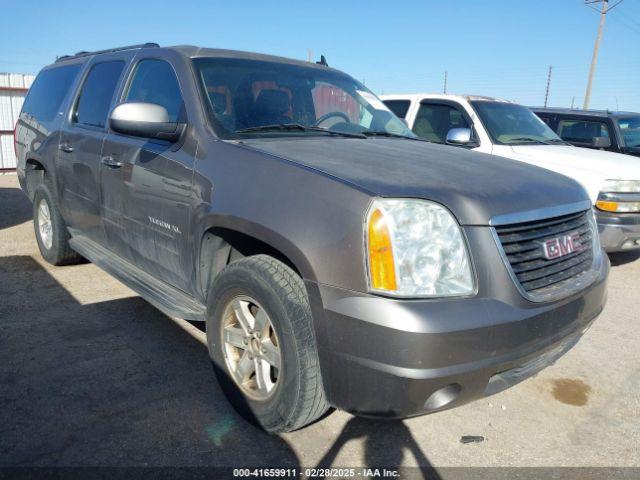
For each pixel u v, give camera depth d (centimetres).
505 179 254
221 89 321
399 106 734
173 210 298
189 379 312
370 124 380
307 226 224
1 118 1395
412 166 256
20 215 808
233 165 266
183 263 300
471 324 204
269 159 256
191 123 301
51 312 405
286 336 231
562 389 323
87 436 254
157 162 312
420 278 207
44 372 313
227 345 273
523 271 229
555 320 236
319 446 255
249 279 245
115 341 358
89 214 408
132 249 356
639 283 561
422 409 210
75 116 441
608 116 829
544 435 274
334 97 376
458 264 213
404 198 214
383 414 213
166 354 342
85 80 444
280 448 252
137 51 385
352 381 213
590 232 284
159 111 300
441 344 200
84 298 436
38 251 579
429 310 202
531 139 666
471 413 292
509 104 712
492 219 220
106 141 371
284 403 237
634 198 560
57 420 266
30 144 514
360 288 209
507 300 218
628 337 407
